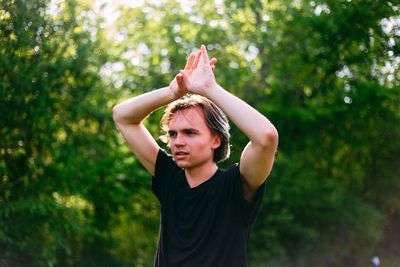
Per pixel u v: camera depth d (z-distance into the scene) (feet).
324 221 47.47
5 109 29.30
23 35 26.76
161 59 49.62
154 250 46.29
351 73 44.83
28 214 31.91
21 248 32.17
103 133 38.93
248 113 7.97
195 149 8.39
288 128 48.06
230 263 8.20
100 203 41.78
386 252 51.47
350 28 36.88
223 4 50.98
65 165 33.94
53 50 29.81
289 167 46.11
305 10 44.57
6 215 30.32
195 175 8.58
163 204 8.77
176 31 50.47
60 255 37.68
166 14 50.62
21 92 29.27
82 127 37.09
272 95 49.32
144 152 9.16
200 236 8.27
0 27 26.02
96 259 40.45
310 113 46.26
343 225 47.60
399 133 48.91
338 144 49.42
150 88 48.24
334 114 47.78
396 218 51.98
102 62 37.99
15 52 27.63
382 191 51.24
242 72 48.85
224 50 50.75
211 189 8.39
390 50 34.81
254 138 7.86
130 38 49.47
